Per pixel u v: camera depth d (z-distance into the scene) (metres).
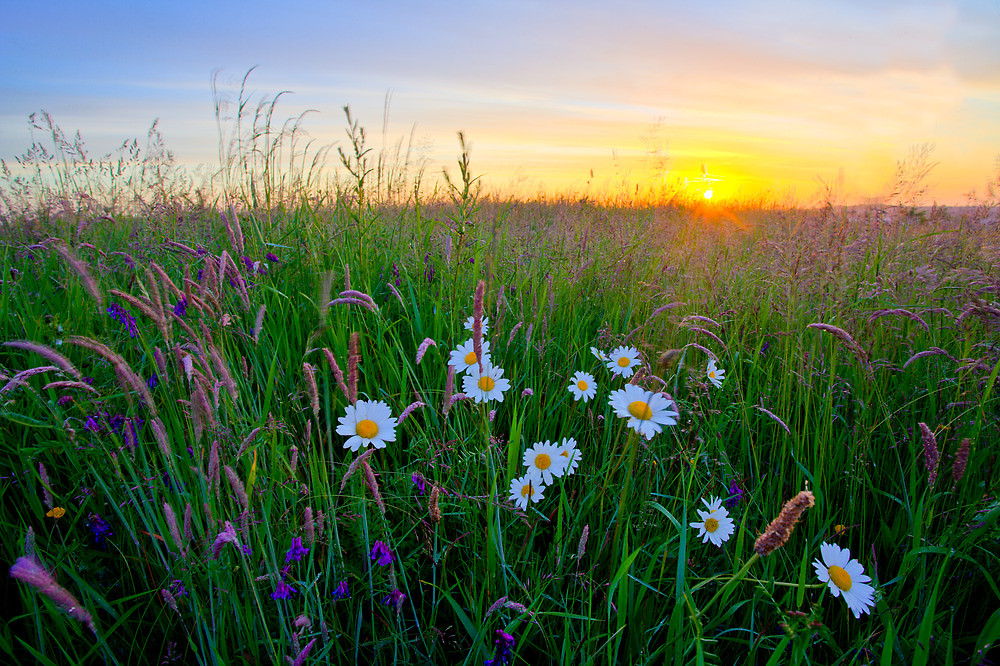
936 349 2.53
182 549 1.51
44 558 1.71
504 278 3.59
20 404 2.21
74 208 4.91
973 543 1.93
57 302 3.13
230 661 1.64
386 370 2.63
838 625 1.88
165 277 1.74
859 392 2.72
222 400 1.85
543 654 1.76
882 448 2.61
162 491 1.86
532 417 2.54
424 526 1.77
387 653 1.76
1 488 1.96
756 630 1.80
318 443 2.32
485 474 2.13
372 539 1.84
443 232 3.90
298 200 4.19
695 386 2.34
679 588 1.51
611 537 2.00
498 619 1.67
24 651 1.69
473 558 1.82
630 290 3.76
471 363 2.00
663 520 2.02
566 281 3.85
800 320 3.22
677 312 3.01
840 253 3.71
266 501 1.73
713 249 4.85
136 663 1.69
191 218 4.45
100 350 1.46
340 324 2.61
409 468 2.17
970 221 5.07
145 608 1.67
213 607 1.63
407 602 1.91
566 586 1.89
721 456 2.22
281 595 1.53
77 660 1.52
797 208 6.66
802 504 1.13
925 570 1.91
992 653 1.79
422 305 3.36
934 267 3.98
